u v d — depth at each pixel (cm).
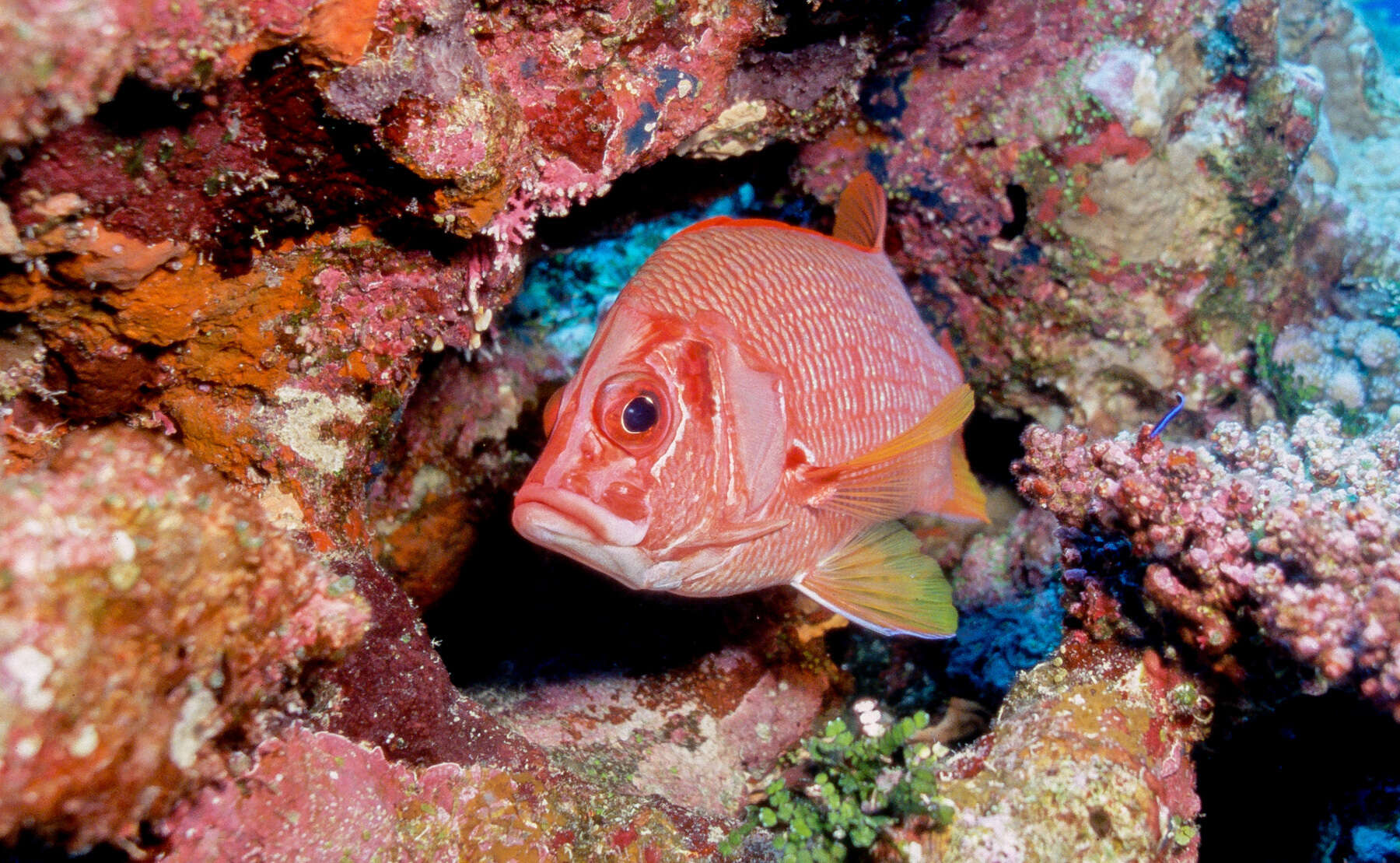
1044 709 72
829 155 90
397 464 93
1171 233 88
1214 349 91
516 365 96
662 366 71
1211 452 76
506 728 75
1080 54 85
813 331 75
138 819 59
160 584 59
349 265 72
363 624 63
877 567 79
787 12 78
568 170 74
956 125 88
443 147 68
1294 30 113
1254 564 69
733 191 93
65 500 58
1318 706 73
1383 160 112
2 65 58
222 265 69
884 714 92
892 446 74
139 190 65
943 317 94
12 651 53
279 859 63
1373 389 90
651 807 75
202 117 65
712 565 74
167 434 72
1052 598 93
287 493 73
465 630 97
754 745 87
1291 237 90
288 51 65
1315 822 76
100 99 60
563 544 71
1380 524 68
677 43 75
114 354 69
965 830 69
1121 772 70
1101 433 92
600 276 97
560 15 72
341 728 69
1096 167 86
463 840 69
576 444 70
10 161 63
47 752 56
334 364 74
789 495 75
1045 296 90
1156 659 73
